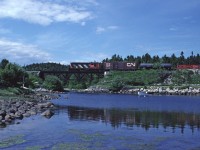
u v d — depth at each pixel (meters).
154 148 34.78
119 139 39.28
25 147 34.28
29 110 68.25
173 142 37.97
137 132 44.47
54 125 49.78
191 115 66.44
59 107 83.06
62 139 38.78
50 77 199.75
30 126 48.12
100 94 176.38
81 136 40.84
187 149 34.47
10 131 43.47
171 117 62.56
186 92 183.50
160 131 45.59
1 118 53.44
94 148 34.38
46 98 119.38
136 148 34.69
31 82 172.75
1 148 33.69
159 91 189.00
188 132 44.91
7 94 109.00
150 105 94.88
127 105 93.69
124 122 54.47
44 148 34.03
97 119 58.09
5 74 129.38
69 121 54.72
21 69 142.88
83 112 70.44
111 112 71.25
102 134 42.44
